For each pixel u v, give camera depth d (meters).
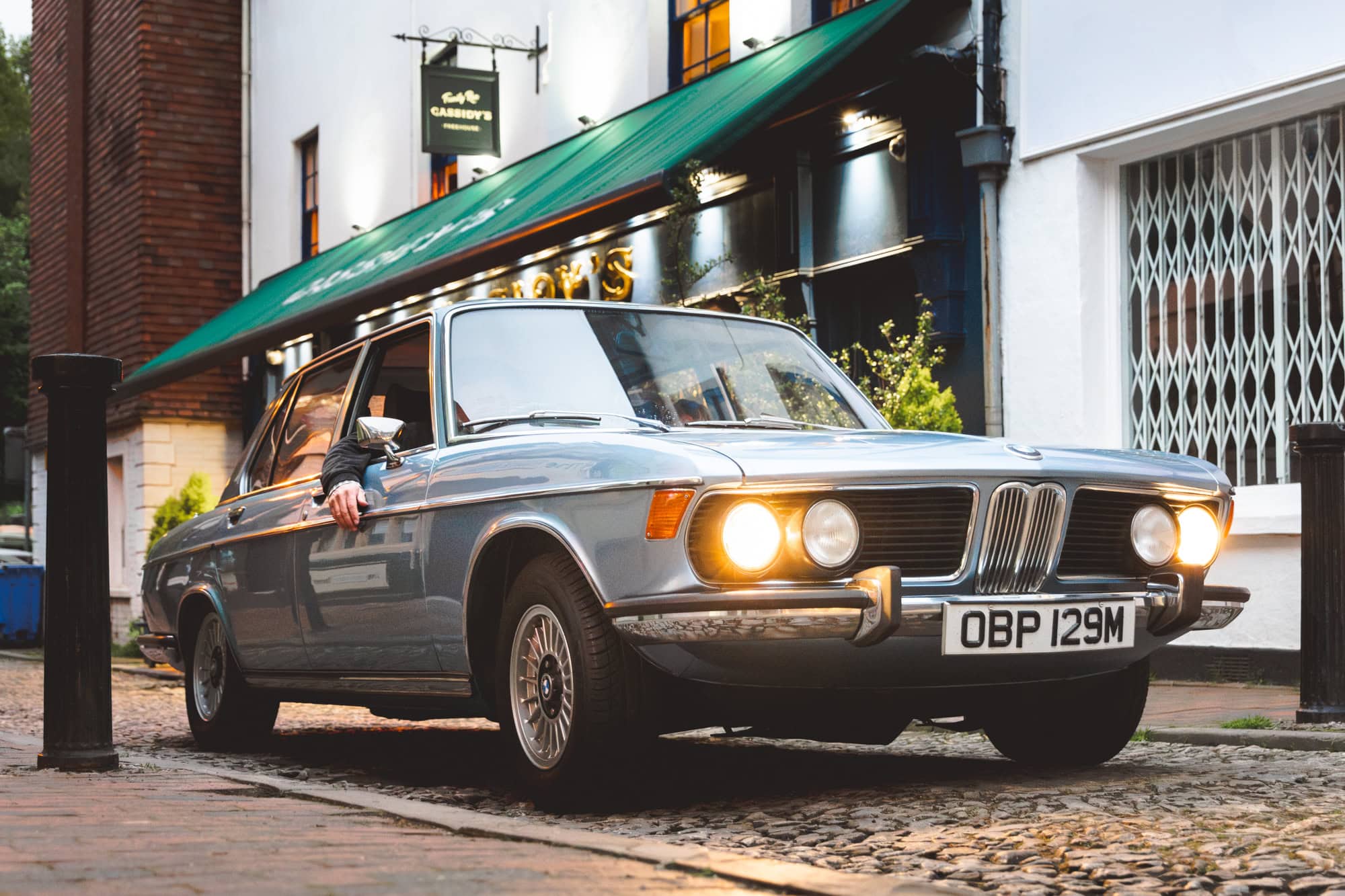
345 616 5.70
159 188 22.09
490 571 4.95
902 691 4.60
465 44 16.08
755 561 4.24
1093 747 5.33
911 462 4.43
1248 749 6.00
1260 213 9.16
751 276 12.60
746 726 4.73
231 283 22.50
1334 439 6.41
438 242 14.41
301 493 6.16
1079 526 4.75
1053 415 10.08
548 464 4.68
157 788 4.96
